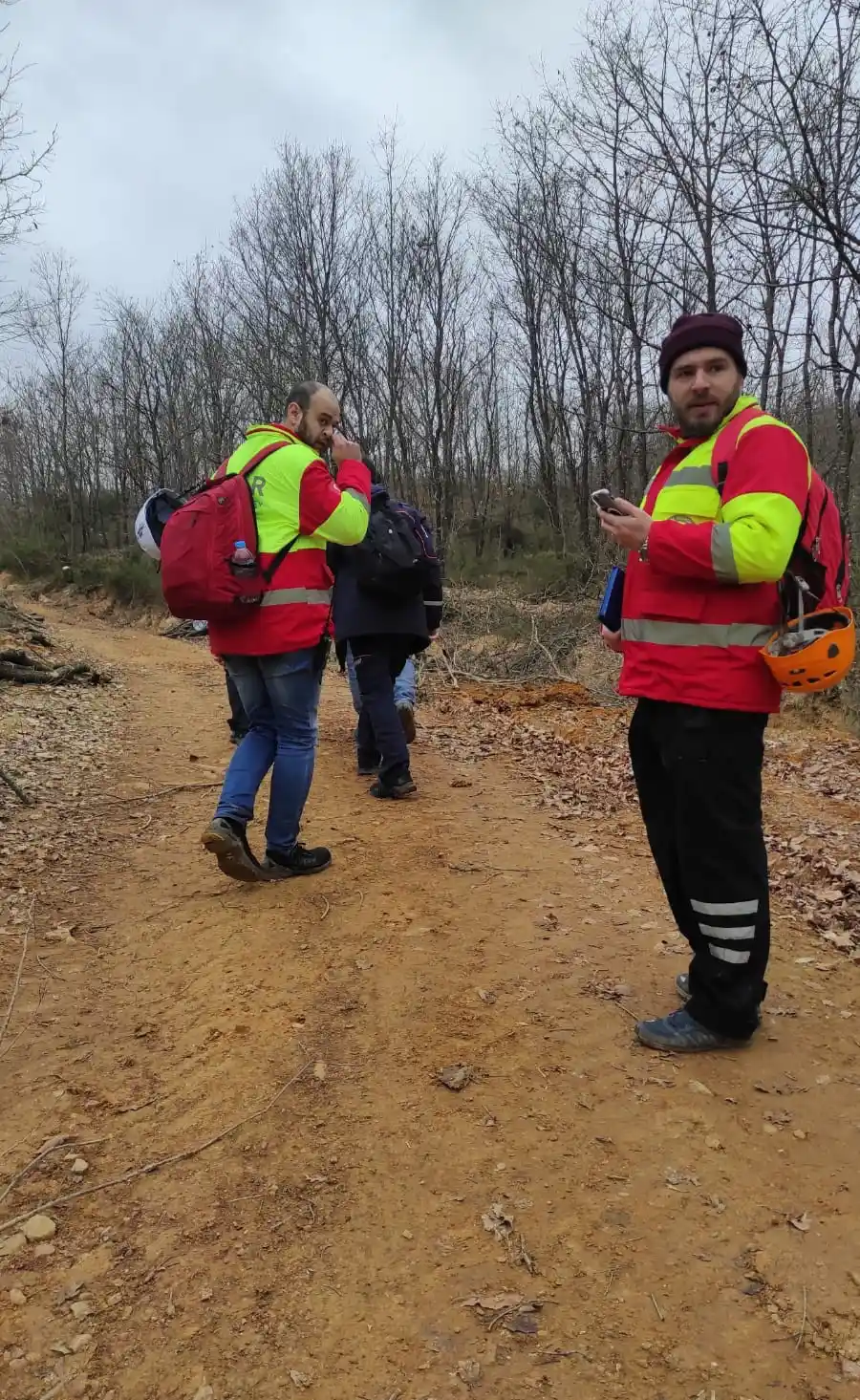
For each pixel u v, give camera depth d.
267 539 3.58
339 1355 1.80
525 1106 2.51
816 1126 2.40
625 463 22.19
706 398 2.54
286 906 3.84
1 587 33.28
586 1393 1.70
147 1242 2.11
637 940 3.50
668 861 2.78
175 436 38.78
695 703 2.48
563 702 9.95
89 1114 2.59
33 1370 1.79
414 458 26.67
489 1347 1.80
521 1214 2.14
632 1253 2.01
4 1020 3.10
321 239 25.55
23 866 4.45
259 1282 1.98
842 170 8.96
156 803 5.57
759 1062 2.68
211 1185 2.28
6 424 29.25
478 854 4.45
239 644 3.66
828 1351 1.77
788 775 7.02
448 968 3.28
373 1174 2.28
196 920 3.79
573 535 24.02
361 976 3.24
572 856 4.50
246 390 30.31
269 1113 2.54
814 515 2.40
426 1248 2.05
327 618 3.81
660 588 2.53
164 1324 1.89
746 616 2.44
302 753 3.92
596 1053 2.74
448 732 7.80
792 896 4.16
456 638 12.55
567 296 22.64
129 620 26.12
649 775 2.76
